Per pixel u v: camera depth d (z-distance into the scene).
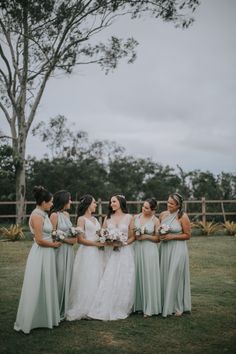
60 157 29.19
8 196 22.66
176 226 5.59
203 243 13.29
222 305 6.04
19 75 19.78
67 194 5.54
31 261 4.88
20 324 4.85
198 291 6.92
